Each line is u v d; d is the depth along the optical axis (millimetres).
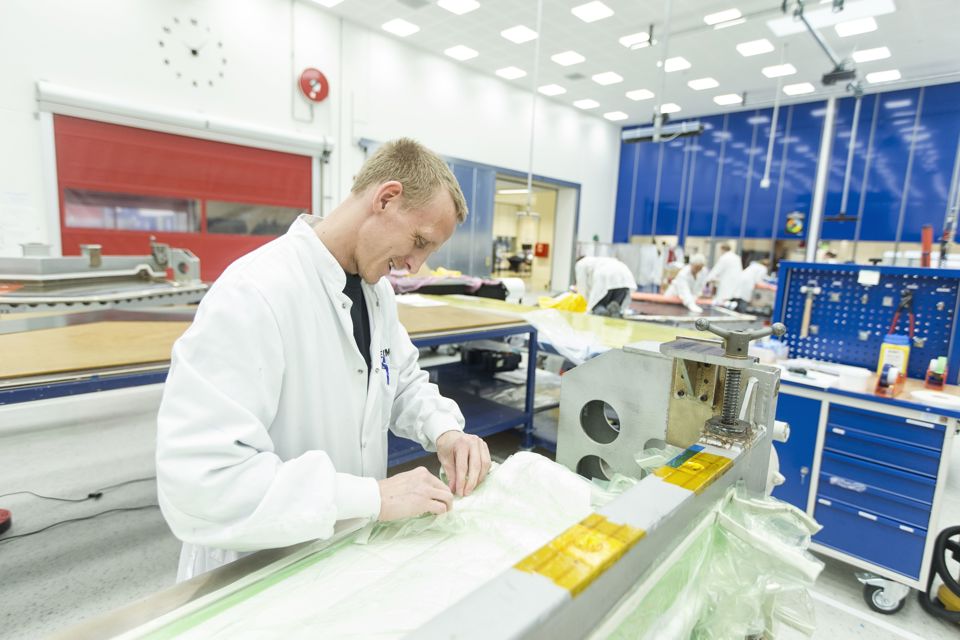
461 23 6410
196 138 5312
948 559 2049
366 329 898
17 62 4352
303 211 6227
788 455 1983
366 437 891
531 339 2486
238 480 594
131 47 4863
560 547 438
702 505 619
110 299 2504
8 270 2609
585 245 9516
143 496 2254
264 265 728
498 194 12758
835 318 2266
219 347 635
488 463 859
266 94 5785
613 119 10656
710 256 10117
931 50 6539
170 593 572
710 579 688
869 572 1890
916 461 1716
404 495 685
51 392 1347
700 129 4395
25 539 1930
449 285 3672
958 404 1667
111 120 4773
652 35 6512
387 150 759
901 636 1663
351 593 571
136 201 5035
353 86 6539
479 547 669
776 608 706
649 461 890
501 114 8555
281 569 614
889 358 1994
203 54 5281
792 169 9102
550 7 5895
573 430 1129
